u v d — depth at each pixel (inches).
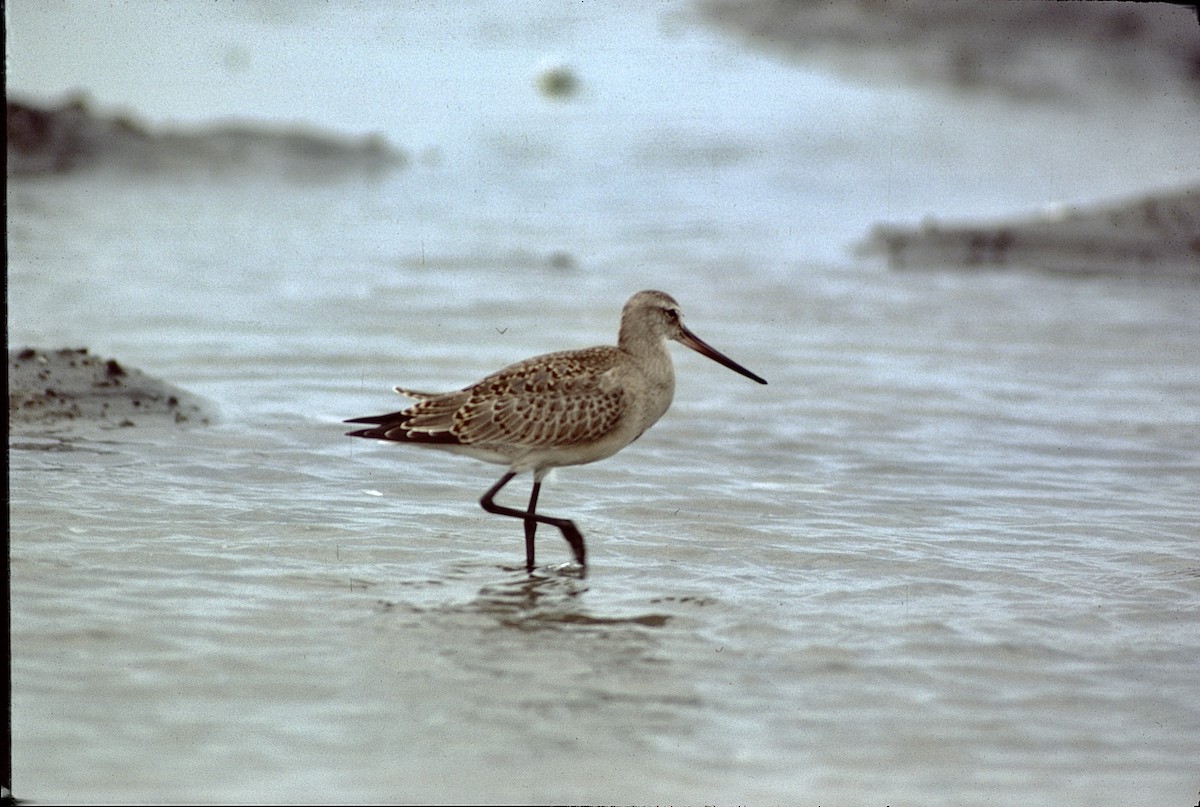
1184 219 933.2
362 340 708.0
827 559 457.4
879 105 1311.5
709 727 343.0
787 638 394.9
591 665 374.3
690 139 1208.8
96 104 1130.0
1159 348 741.3
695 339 481.1
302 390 625.6
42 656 362.3
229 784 307.3
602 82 1318.9
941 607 420.2
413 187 1074.7
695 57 1411.2
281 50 1294.3
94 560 426.6
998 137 1235.2
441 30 1398.9
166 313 737.0
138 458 522.6
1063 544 476.1
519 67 1348.4
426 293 803.4
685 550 462.9
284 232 932.0
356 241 920.3
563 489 520.7
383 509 490.3
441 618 402.0
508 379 461.4
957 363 706.8
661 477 536.1
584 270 871.7
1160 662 385.7
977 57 1403.8
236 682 355.3
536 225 983.0
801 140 1211.2
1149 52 1396.4
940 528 489.4
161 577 418.3
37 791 301.1
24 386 559.8
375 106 1231.5
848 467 554.3
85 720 332.2
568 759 325.4
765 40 1459.2
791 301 815.7
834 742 337.4
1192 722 351.6
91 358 589.9
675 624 403.2
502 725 339.9
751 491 522.0
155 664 362.0
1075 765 330.0
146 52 1230.9
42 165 1031.6
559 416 455.2
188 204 989.8
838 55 1429.6
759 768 324.5
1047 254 915.4
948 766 327.9
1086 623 411.2
